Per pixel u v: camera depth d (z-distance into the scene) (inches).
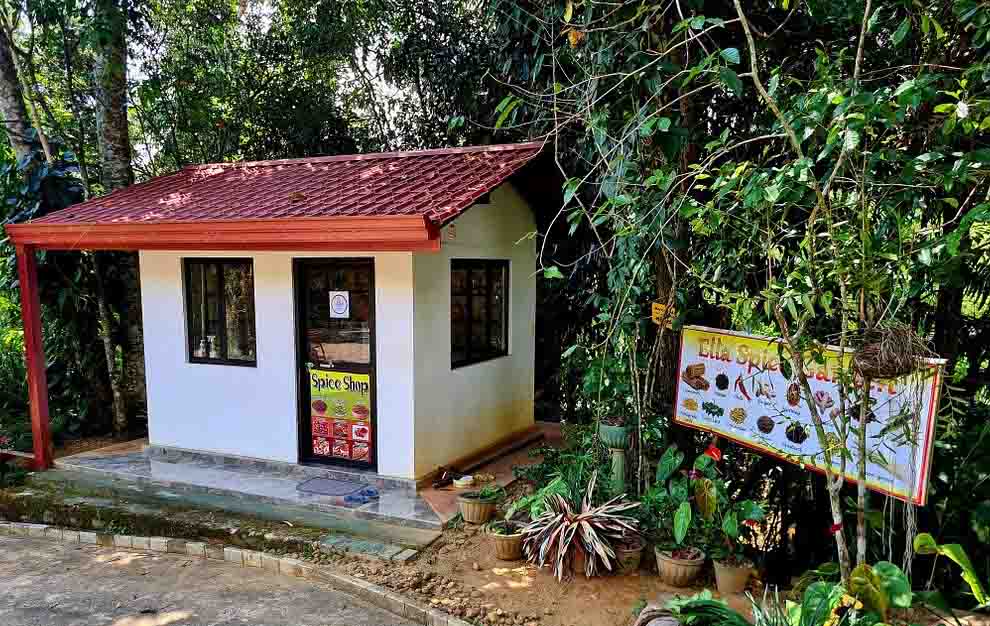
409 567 160.9
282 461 227.5
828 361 134.1
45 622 144.6
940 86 137.5
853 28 164.1
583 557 155.0
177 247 215.8
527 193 262.8
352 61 383.9
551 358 320.8
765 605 132.1
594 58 167.9
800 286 116.9
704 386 167.9
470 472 228.5
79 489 218.5
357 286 212.4
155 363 247.1
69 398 299.9
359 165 259.8
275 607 149.6
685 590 148.4
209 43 364.2
